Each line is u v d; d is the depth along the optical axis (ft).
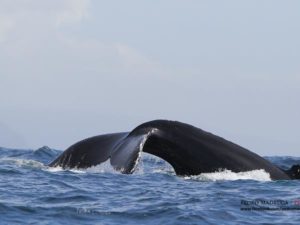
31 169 203.62
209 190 169.37
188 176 182.60
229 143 183.93
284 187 174.19
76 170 194.39
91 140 179.73
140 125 177.37
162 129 177.78
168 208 147.64
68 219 138.51
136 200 157.58
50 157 320.29
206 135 181.98
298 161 302.25
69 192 166.61
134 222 137.28
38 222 135.64
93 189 171.32
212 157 179.42
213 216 143.23
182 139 179.01
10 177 188.85
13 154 326.24
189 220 139.13
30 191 167.32
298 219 142.51
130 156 166.30
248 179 179.63
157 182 184.24
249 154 184.24
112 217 140.46
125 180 186.91
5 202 151.12
